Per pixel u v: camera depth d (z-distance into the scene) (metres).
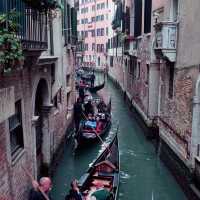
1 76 5.16
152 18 13.82
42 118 9.36
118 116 19.52
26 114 6.90
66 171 10.45
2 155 5.30
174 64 10.34
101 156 9.69
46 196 5.22
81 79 32.25
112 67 38.84
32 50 5.88
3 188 5.34
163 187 9.60
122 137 14.82
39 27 6.83
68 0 14.01
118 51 31.75
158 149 12.38
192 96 8.52
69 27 14.34
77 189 6.60
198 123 8.32
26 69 6.80
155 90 14.05
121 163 11.52
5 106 5.05
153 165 11.34
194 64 8.42
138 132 15.70
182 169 9.22
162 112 11.97
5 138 5.45
